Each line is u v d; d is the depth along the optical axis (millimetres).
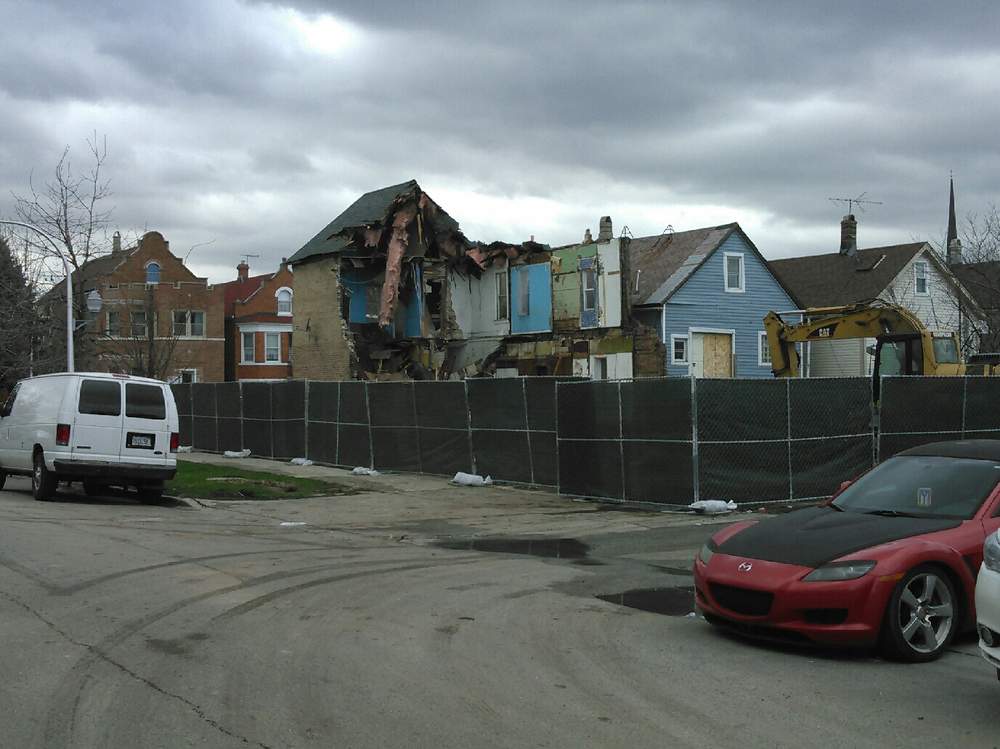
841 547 7336
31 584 9664
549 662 7031
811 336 27984
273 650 7254
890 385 17859
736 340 38188
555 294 37875
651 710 5918
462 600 9320
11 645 7293
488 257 40750
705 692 6320
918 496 8180
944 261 44938
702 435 16156
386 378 41219
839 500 8648
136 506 17812
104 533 13508
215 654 7125
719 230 38531
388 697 6102
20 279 34719
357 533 14727
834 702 6129
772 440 16719
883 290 43125
